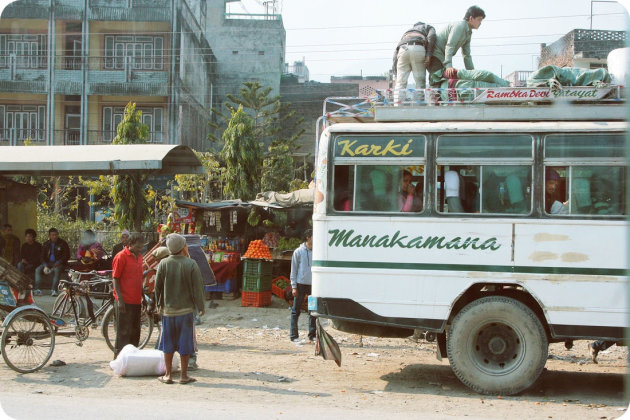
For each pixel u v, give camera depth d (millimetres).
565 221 8125
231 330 13711
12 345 9102
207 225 19406
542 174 8281
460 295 8273
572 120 8438
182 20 39656
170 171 15227
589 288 8008
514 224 8227
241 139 29859
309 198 17922
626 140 8117
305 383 8680
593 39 29953
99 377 8766
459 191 8414
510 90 8688
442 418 6805
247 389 8172
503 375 8148
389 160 8609
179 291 8398
